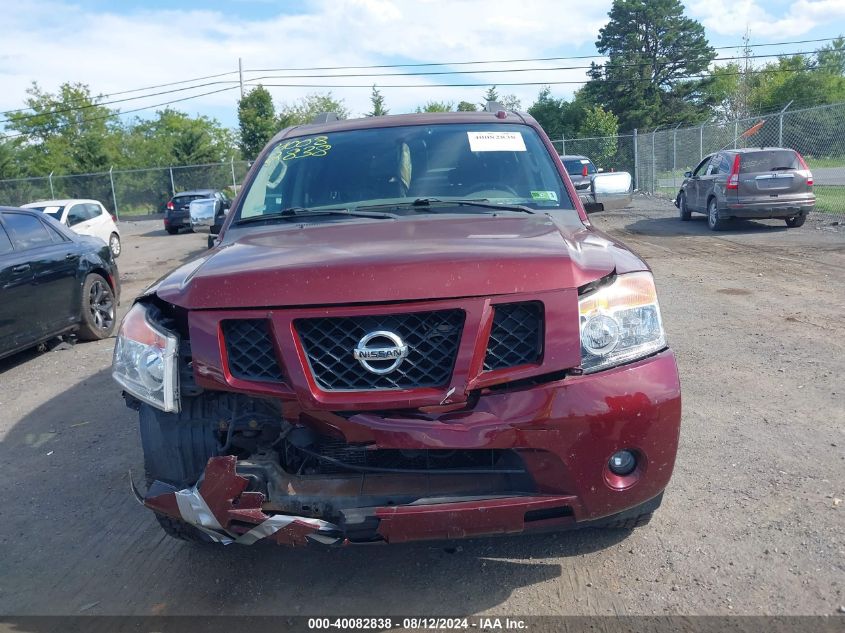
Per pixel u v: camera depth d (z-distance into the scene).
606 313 2.64
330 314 2.50
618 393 2.56
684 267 10.59
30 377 6.68
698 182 16.08
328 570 3.21
